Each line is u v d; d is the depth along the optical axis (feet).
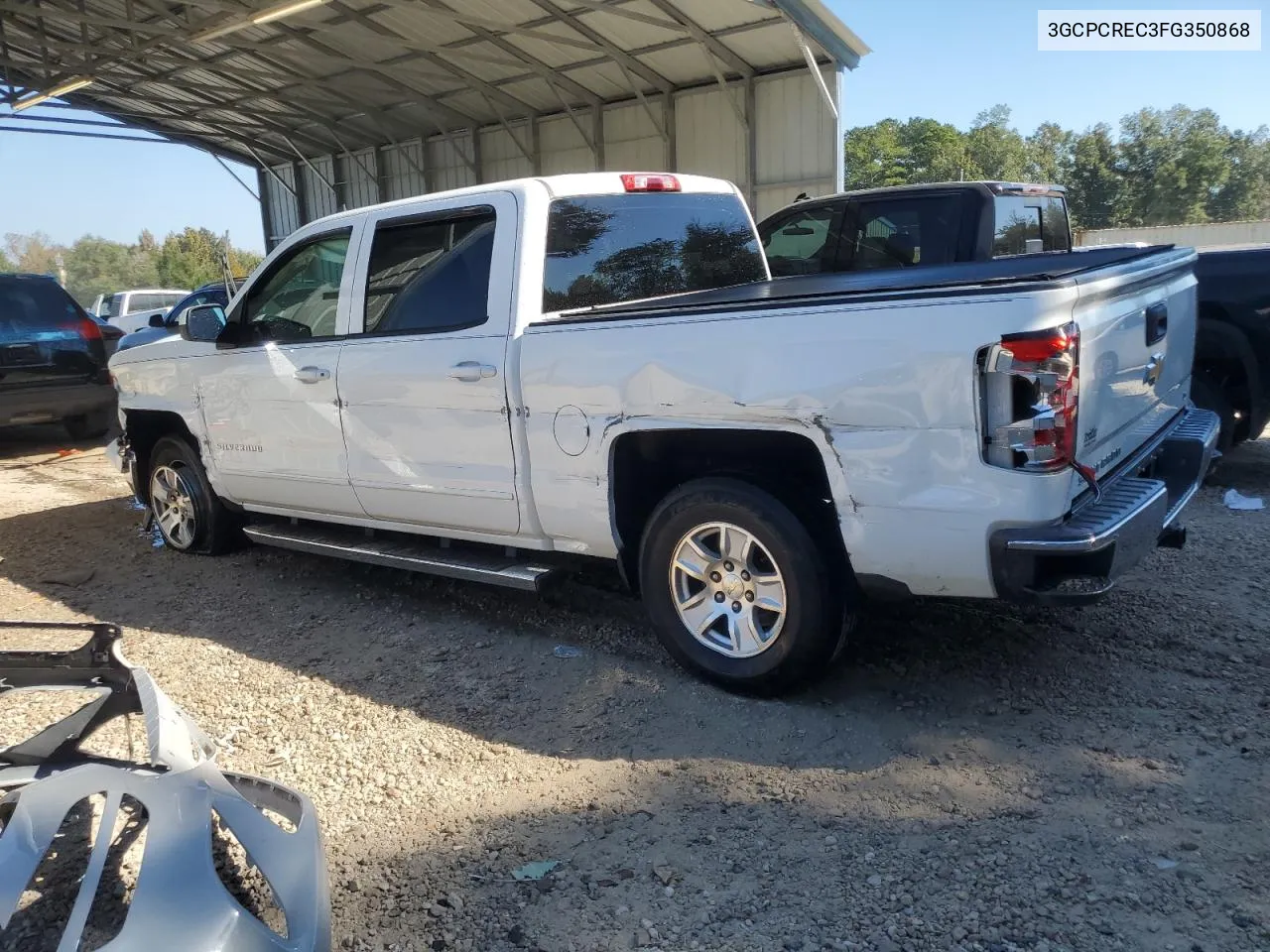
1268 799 9.63
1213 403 21.76
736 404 11.30
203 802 7.56
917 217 23.63
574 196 14.35
